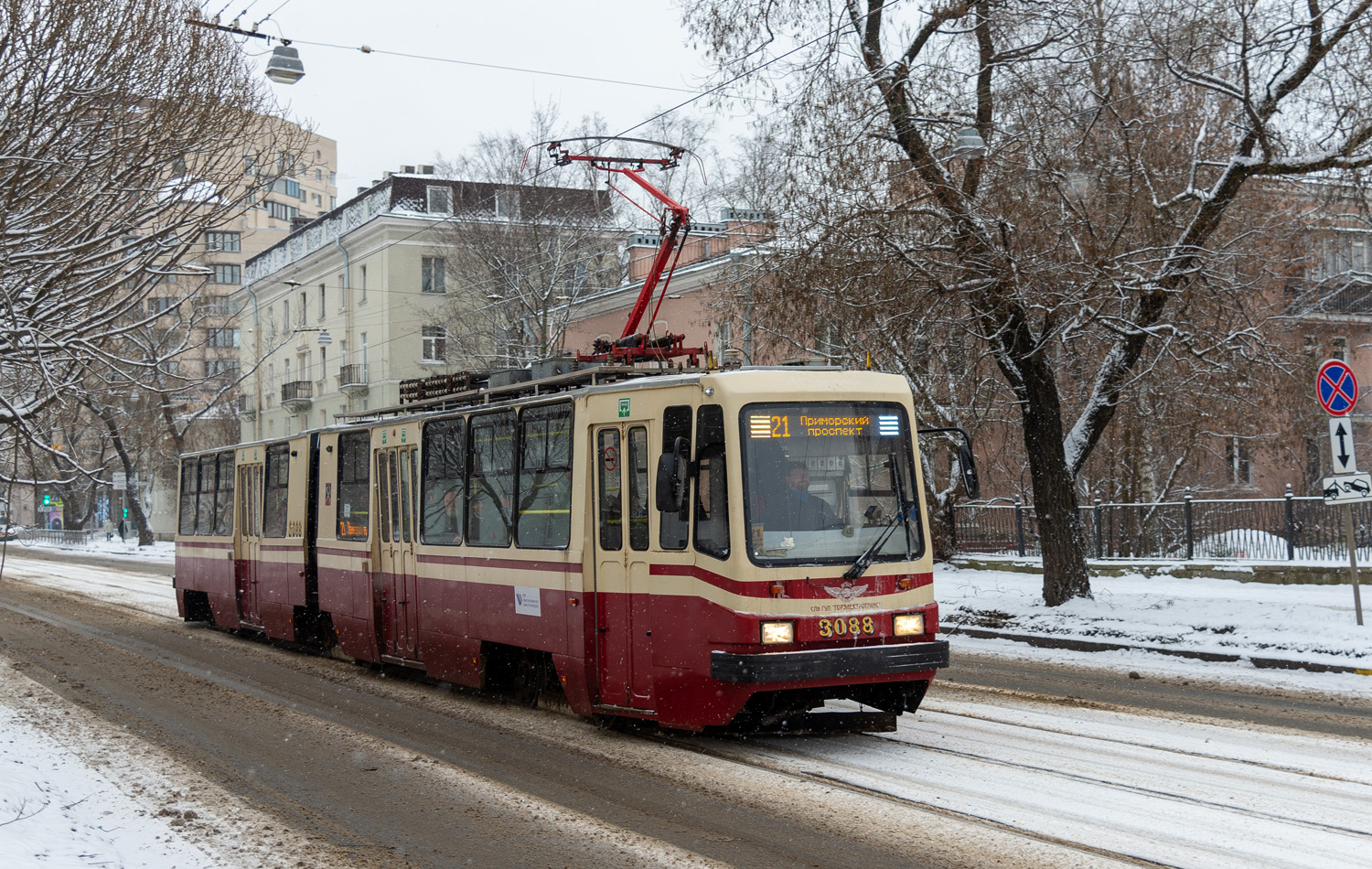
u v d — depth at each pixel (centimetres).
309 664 1617
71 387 1440
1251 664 1384
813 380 983
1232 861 632
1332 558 1980
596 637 1046
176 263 1423
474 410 1263
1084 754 909
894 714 990
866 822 726
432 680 1437
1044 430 1812
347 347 5469
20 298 1316
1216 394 2428
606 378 1124
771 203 1825
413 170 5616
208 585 2092
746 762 912
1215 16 1590
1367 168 1555
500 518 1199
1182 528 2234
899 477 991
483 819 766
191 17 1355
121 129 1284
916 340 1927
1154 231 1734
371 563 1471
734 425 945
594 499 1059
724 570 927
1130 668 1402
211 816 784
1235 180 1605
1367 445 3566
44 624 2178
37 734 1082
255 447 1912
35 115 1184
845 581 938
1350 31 1514
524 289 3919
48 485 1728
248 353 6469
